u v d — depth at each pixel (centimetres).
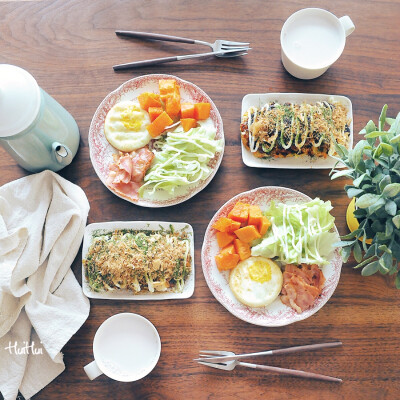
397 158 102
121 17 144
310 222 131
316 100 140
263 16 145
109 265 131
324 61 135
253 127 135
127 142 138
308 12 135
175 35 144
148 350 133
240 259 134
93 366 126
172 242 134
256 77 144
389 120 112
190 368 135
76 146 138
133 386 134
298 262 131
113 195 140
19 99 114
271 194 136
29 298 131
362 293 137
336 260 134
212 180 141
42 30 144
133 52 144
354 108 143
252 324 135
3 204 134
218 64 144
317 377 133
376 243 110
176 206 139
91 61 143
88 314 133
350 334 136
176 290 134
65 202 134
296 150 137
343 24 134
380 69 144
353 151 107
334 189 141
